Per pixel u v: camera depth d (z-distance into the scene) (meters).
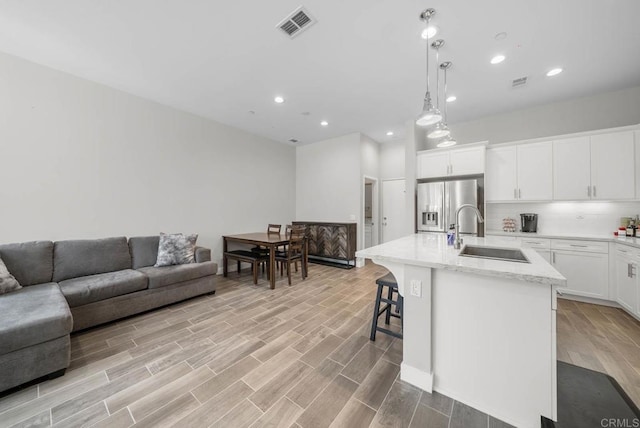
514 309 1.38
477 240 2.48
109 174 3.24
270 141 5.50
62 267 2.65
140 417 1.40
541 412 1.31
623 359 1.90
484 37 2.26
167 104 3.75
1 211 2.56
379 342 2.22
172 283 2.98
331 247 5.33
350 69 2.79
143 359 1.95
